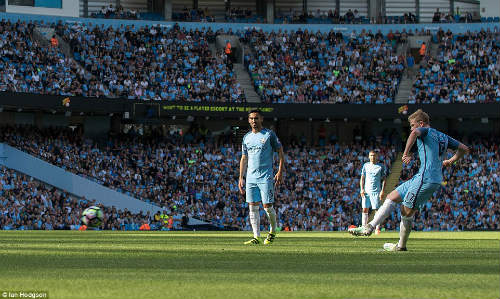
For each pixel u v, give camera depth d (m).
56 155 64.19
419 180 15.05
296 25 79.19
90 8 79.62
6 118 67.25
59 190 62.75
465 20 82.62
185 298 6.82
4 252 14.72
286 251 15.59
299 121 74.94
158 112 68.50
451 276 9.19
